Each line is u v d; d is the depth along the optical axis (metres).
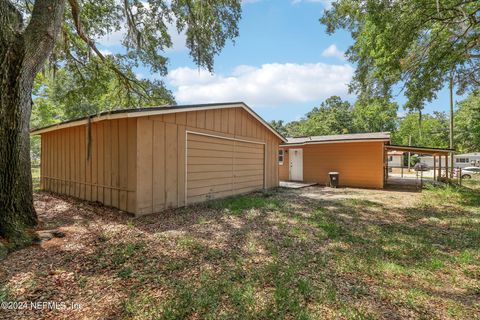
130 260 3.16
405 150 12.22
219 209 6.33
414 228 5.09
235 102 8.40
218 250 3.62
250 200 7.67
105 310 2.16
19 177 3.90
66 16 8.00
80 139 6.79
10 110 3.78
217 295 2.40
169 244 3.78
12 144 3.81
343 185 12.75
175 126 6.26
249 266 3.12
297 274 2.92
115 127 5.76
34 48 3.92
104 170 6.05
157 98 11.69
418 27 7.43
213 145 7.69
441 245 4.11
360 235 4.56
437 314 2.23
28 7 7.04
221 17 8.43
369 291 2.60
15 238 3.48
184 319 2.05
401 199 8.59
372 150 12.09
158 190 5.77
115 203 5.79
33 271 2.74
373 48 7.85
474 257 3.55
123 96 11.86
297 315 2.12
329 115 35.41
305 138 14.53
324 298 2.42
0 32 3.61
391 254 3.66
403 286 2.73
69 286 2.51
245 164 9.45
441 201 8.19
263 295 2.44
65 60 9.53
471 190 10.45
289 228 4.85
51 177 8.07
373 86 9.52
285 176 15.09
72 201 6.39
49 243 3.58
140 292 2.45
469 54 8.69
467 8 7.44
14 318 2.01
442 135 31.81
